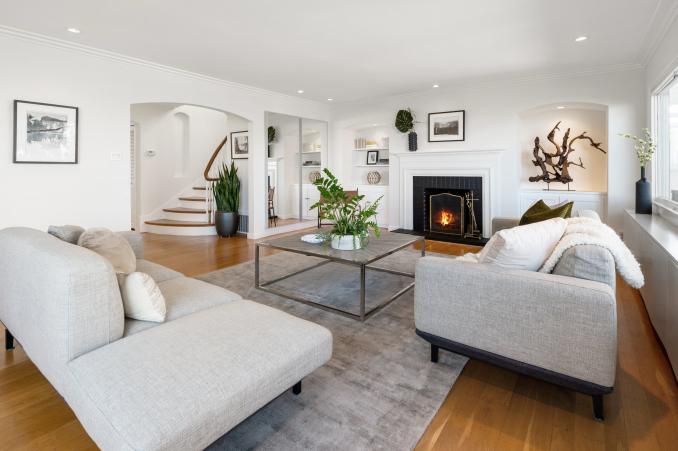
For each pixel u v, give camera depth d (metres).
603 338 1.52
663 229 2.85
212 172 7.71
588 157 5.43
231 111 5.48
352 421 1.60
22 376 1.96
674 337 1.94
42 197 3.72
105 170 4.15
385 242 3.38
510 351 1.75
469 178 5.76
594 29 3.49
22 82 3.54
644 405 1.73
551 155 5.39
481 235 5.72
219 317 1.68
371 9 3.08
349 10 3.11
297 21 3.31
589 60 4.40
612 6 3.04
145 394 1.16
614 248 1.66
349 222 3.16
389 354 2.21
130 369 1.27
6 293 1.78
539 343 1.67
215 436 1.19
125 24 3.36
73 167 3.91
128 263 2.05
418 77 5.14
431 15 3.19
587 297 1.54
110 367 1.28
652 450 1.44
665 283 2.17
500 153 5.46
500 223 3.92
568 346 1.60
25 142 3.57
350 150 7.57
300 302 3.07
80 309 1.37
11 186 3.53
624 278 1.69
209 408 1.16
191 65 4.59
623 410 1.69
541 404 1.74
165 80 4.66
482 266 1.87
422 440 1.51
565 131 5.54
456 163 5.83
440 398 1.77
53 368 1.41
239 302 1.94
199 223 6.60
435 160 6.04
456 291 1.90
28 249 1.62
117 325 1.49
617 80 4.64
